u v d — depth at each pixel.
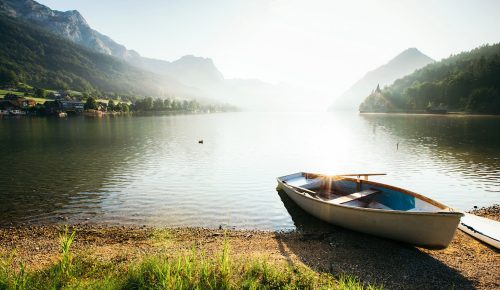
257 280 10.59
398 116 184.62
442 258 13.73
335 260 13.55
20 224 18.53
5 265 11.66
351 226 16.78
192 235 16.64
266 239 16.16
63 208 21.62
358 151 48.72
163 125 111.06
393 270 12.66
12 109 172.38
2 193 25.22
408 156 43.12
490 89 182.25
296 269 12.03
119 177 31.02
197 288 9.41
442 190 26.16
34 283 9.95
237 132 87.06
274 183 28.62
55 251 14.09
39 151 47.75
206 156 44.50
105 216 20.06
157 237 16.23
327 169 35.72
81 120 136.00
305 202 19.56
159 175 31.94
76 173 32.75
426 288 11.27
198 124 122.19
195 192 25.58
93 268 11.30
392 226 14.88
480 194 24.88
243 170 34.81
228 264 11.09
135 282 10.03
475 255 13.94
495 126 93.88
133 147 52.97
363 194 18.91
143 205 22.33
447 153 44.78
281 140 65.94
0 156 43.19
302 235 16.77
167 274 9.51
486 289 11.20
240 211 21.03
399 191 18.12
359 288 10.30
